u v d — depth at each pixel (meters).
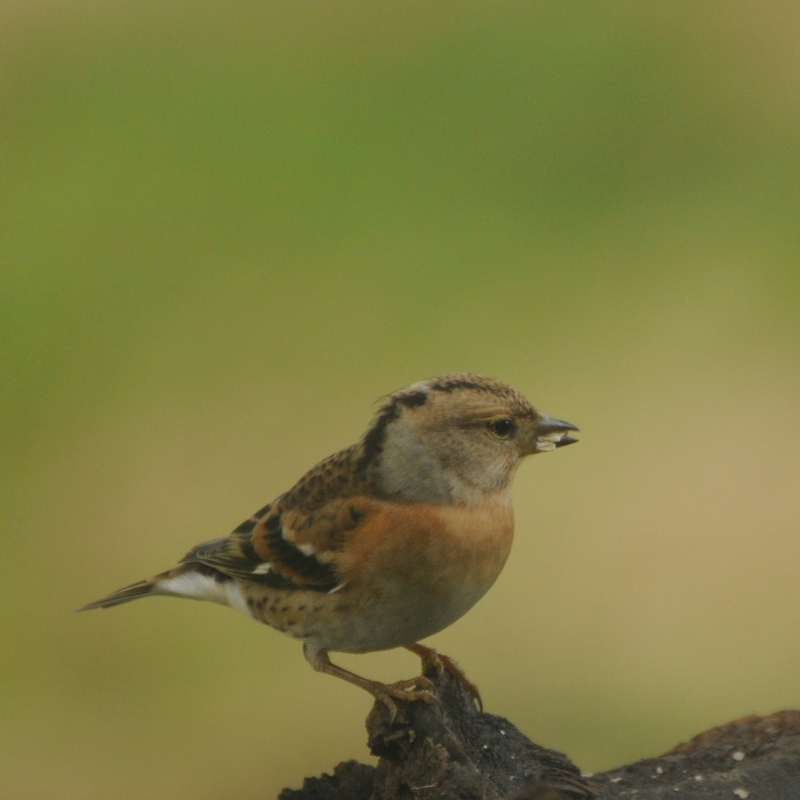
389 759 5.70
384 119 17.72
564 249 16.03
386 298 15.45
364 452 6.47
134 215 16.27
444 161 16.70
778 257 15.80
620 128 17.53
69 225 16.05
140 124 17.44
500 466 6.48
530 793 5.38
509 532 6.56
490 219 16.38
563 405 14.41
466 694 6.34
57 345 15.11
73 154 16.92
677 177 16.95
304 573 6.39
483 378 6.64
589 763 10.92
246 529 6.80
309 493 6.58
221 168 16.70
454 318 15.21
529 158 17.16
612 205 16.48
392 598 6.28
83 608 7.45
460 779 5.38
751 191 16.58
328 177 16.69
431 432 6.35
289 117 17.53
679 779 5.77
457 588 6.32
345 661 12.20
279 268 15.82
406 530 6.23
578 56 18.30
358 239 16.05
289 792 5.89
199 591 7.15
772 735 6.11
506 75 18.22
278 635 12.76
